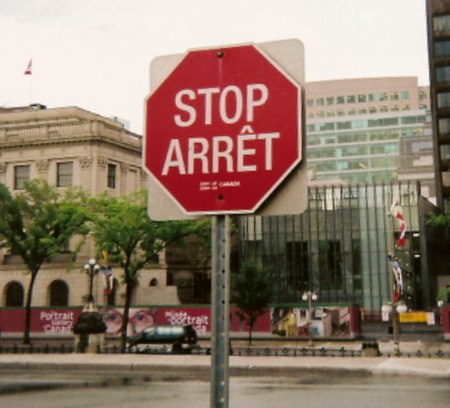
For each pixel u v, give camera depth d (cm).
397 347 2556
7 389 1521
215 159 302
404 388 1498
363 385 1569
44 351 2950
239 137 301
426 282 6594
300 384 1599
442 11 8206
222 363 277
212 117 306
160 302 5222
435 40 8181
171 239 3300
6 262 5359
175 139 310
